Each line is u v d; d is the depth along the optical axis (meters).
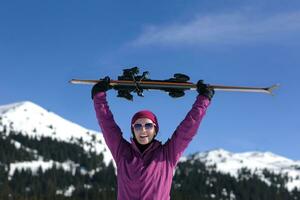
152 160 5.78
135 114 5.93
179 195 176.75
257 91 5.73
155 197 5.69
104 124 6.01
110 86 6.07
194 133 5.86
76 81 6.13
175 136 5.86
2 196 190.25
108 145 6.01
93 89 6.07
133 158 5.81
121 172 5.82
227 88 5.91
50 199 185.25
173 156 5.83
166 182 5.77
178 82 5.93
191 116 5.83
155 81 5.95
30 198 187.00
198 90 5.92
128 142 6.00
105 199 180.38
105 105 6.05
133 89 5.99
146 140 5.83
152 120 5.86
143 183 5.70
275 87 5.70
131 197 5.72
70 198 182.12
